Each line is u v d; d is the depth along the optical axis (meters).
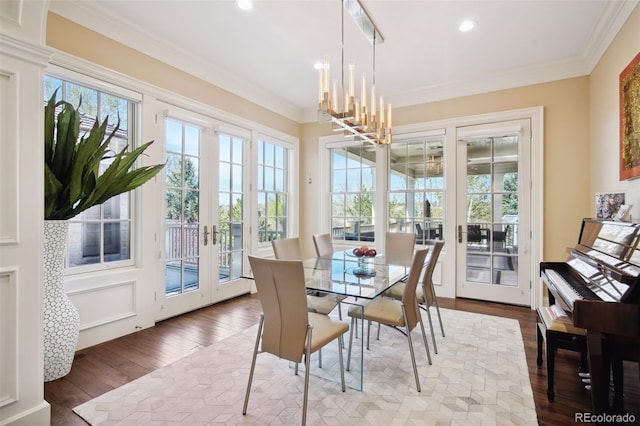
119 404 1.89
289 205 5.31
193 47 3.30
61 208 2.20
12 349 1.61
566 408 1.85
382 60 3.54
